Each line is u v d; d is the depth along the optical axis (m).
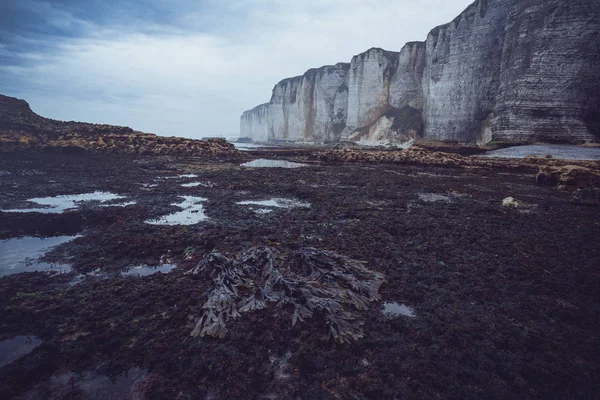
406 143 67.81
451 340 4.12
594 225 9.97
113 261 6.55
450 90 57.66
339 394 3.23
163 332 4.19
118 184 16.02
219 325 4.23
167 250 7.17
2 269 6.08
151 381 3.37
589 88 40.44
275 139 121.06
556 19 40.62
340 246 7.54
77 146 30.34
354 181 19.02
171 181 17.62
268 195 14.19
